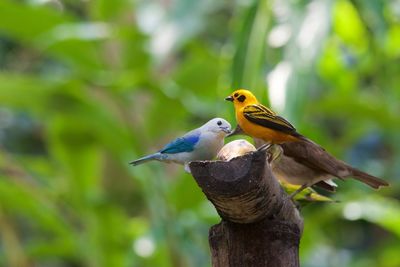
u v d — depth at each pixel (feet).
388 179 50.57
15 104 39.63
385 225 39.96
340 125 57.77
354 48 44.62
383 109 42.83
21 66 60.70
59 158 42.34
